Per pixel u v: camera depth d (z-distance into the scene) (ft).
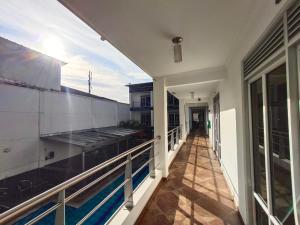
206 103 35.27
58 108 28.17
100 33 6.50
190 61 9.94
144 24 5.89
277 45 4.26
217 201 9.66
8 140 20.40
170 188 11.37
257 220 6.80
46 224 11.34
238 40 7.20
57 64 30.17
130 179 7.80
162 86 13.29
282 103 4.62
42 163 24.27
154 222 7.92
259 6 4.86
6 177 20.02
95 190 17.54
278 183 5.05
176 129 22.57
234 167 9.41
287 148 4.45
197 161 17.42
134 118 56.13
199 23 5.88
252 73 6.18
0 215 2.75
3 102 20.07
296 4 3.43
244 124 7.16
